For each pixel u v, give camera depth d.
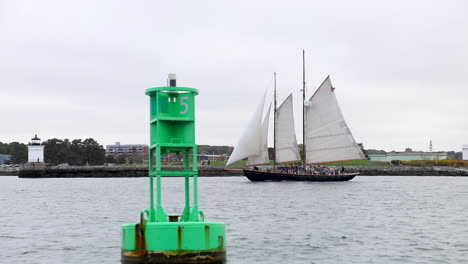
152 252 21.45
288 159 149.75
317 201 82.69
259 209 68.19
